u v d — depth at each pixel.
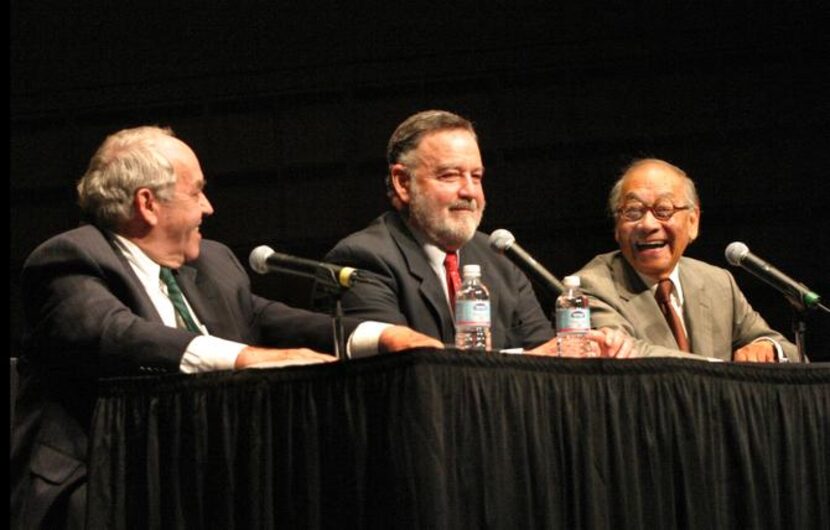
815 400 6.47
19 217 12.74
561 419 5.80
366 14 12.74
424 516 5.38
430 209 8.27
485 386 5.62
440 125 8.38
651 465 5.95
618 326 8.98
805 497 6.40
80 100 12.80
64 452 6.86
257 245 12.71
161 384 6.04
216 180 12.78
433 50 12.72
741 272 12.45
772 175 12.55
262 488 5.80
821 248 12.48
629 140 12.62
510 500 5.62
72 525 6.64
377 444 5.55
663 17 12.66
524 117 12.67
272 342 7.97
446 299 8.21
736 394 6.24
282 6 12.77
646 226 9.19
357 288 7.99
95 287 7.02
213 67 12.78
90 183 7.58
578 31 12.68
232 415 5.90
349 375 5.66
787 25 12.60
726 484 6.17
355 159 12.73
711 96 12.62
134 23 12.79
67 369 6.92
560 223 12.61
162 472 5.99
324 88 12.76
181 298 7.60
